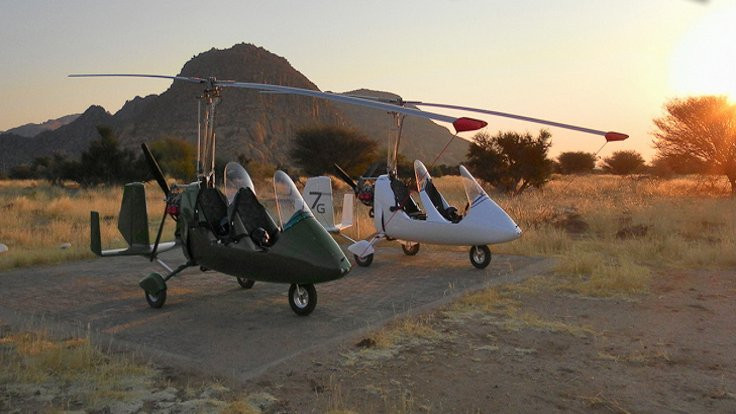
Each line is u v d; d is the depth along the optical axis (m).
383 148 56.62
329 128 54.06
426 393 4.84
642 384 5.03
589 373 5.29
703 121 24.05
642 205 17.55
